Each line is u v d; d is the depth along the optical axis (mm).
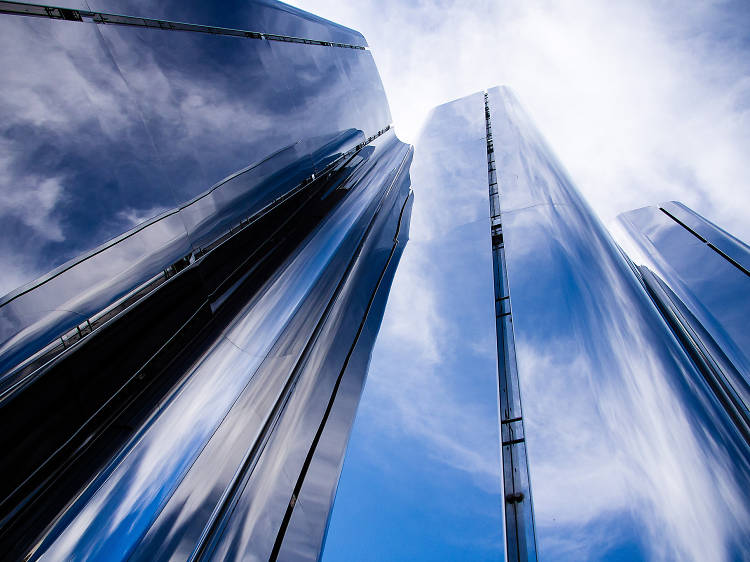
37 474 3111
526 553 2871
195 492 3529
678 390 3957
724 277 8148
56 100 3389
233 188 6059
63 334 3291
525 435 3699
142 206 4184
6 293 2820
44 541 2939
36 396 3111
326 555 3434
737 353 6289
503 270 6699
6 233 2863
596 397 3627
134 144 4176
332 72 11820
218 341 5195
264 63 7699
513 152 11086
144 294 4250
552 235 6691
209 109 5672
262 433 4199
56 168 3301
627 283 6164
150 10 4848
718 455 3285
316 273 7211
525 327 4980
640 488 2807
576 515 2857
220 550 3170
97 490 3344
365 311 6789
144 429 3887
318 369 5227
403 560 3230
